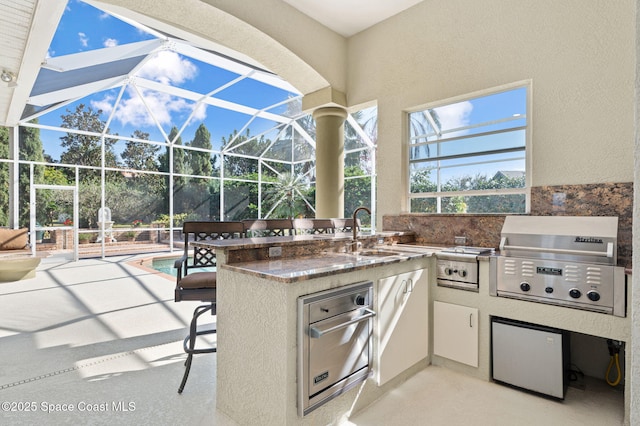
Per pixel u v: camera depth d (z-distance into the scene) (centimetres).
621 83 243
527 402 216
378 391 219
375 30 400
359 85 417
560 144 270
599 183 250
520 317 230
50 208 750
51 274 601
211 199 989
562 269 213
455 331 257
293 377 163
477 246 310
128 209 849
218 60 638
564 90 267
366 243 293
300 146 1100
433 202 363
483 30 312
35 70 436
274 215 1124
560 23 270
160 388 224
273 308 166
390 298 223
